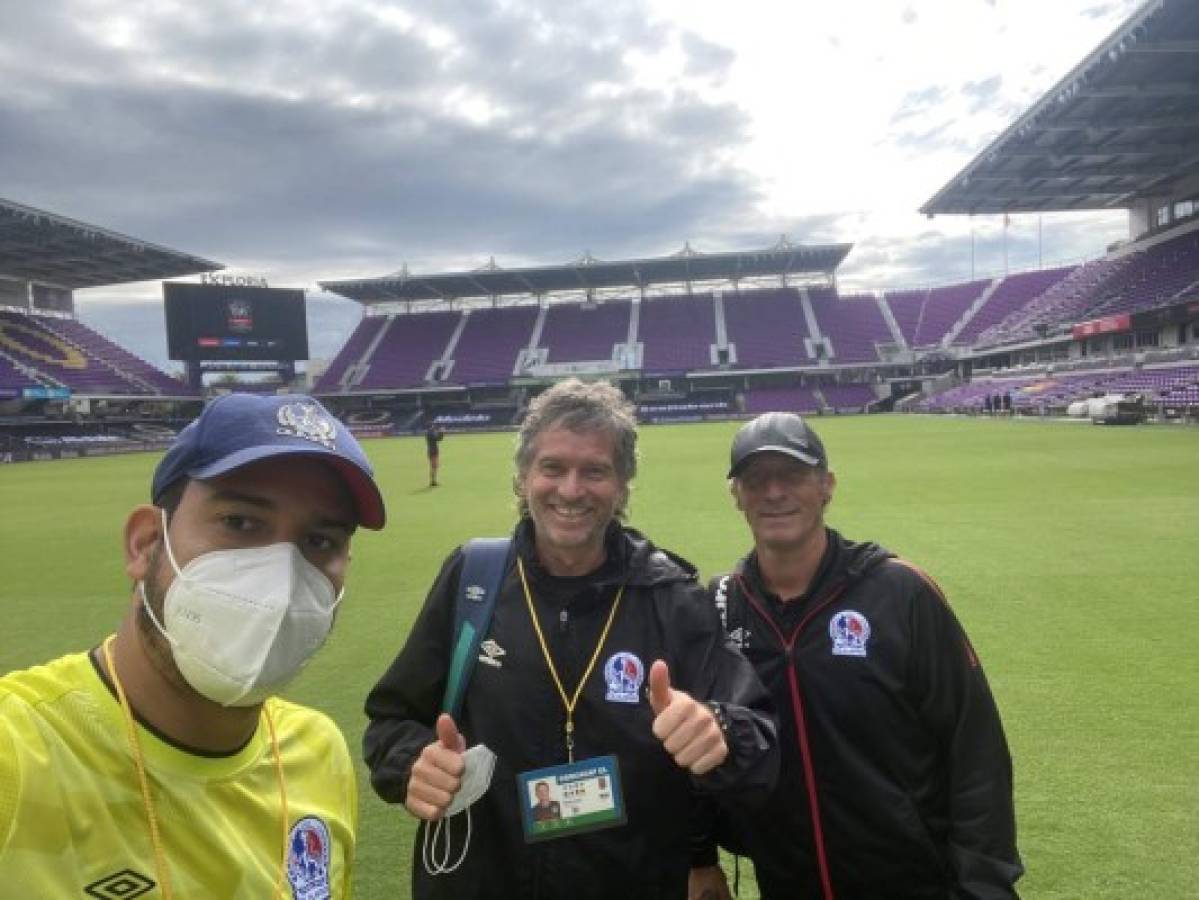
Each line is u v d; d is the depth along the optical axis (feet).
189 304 180.24
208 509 4.92
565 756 6.61
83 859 4.20
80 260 176.76
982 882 7.29
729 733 6.02
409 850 11.59
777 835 8.08
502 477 73.61
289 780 5.33
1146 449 69.77
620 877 6.47
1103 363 140.46
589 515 6.75
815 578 8.09
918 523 37.47
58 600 28.43
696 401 221.25
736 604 8.58
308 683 18.84
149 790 4.49
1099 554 29.40
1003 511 40.09
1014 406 148.77
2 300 185.47
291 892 4.99
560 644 6.78
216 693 4.66
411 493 61.67
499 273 211.61
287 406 5.17
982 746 7.60
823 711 7.80
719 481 61.36
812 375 223.10
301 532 5.15
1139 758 13.32
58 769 4.25
